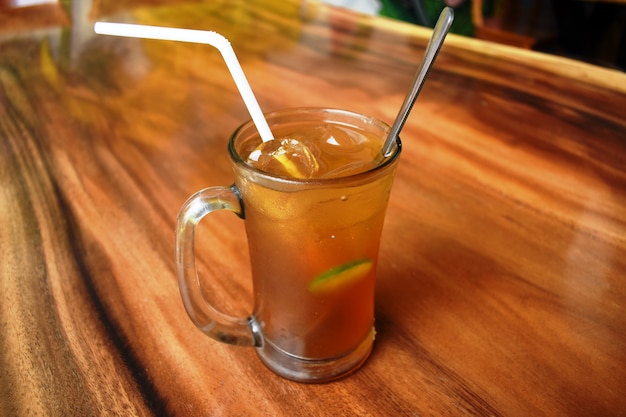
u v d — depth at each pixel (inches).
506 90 21.0
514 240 13.4
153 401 9.6
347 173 9.0
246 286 12.5
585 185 15.4
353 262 9.3
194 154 17.5
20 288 12.2
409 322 11.3
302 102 20.4
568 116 19.0
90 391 9.7
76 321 11.3
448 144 17.6
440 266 12.7
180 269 9.4
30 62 25.4
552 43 43.4
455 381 9.9
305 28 28.5
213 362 10.4
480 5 42.6
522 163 16.5
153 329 11.1
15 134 19.0
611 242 13.2
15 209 15.0
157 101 21.3
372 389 9.9
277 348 10.1
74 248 13.4
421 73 8.2
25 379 10.0
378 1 53.9
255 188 8.7
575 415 9.2
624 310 11.4
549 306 11.5
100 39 27.9
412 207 14.8
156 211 14.8
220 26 28.9
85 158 17.4
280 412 9.4
